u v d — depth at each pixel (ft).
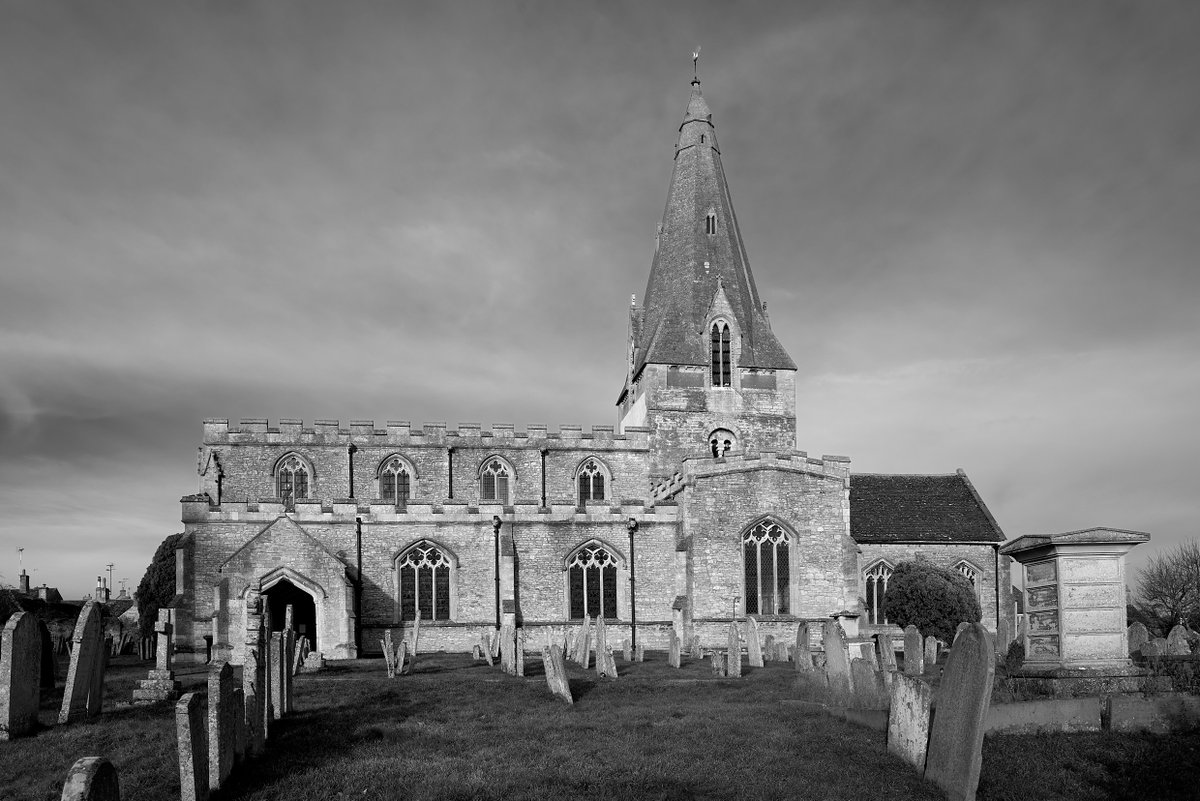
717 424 227.40
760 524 183.62
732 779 57.00
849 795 54.08
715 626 178.81
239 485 204.54
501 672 122.11
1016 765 57.52
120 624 222.89
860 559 210.79
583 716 80.84
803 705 83.66
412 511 177.47
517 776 57.72
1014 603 211.61
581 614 180.14
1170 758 58.49
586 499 219.41
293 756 63.77
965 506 224.33
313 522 174.50
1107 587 73.00
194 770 50.93
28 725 72.38
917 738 59.82
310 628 171.83
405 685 103.76
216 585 162.61
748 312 236.84
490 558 178.50
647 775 57.88
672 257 242.99
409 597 175.94
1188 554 214.69
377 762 61.21
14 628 71.05
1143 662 79.41
